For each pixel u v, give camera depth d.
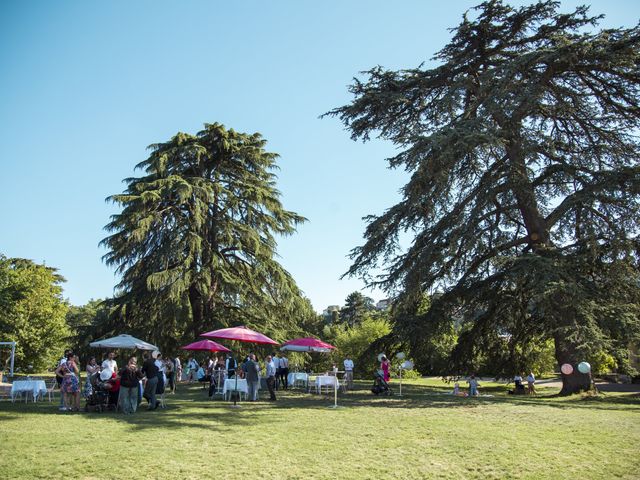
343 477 7.33
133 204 27.70
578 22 21.27
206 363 26.39
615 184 18.00
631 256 17.97
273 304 30.78
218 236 30.55
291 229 32.56
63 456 8.08
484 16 22.20
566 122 22.86
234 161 33.19
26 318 41.09
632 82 20.41
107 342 20.80
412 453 8.79
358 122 23.75
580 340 16.00
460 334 26.59
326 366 45.50
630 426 11.55
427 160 18.59
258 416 13.23
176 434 10.18
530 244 21.84
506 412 14.16
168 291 26.30
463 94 20.77
